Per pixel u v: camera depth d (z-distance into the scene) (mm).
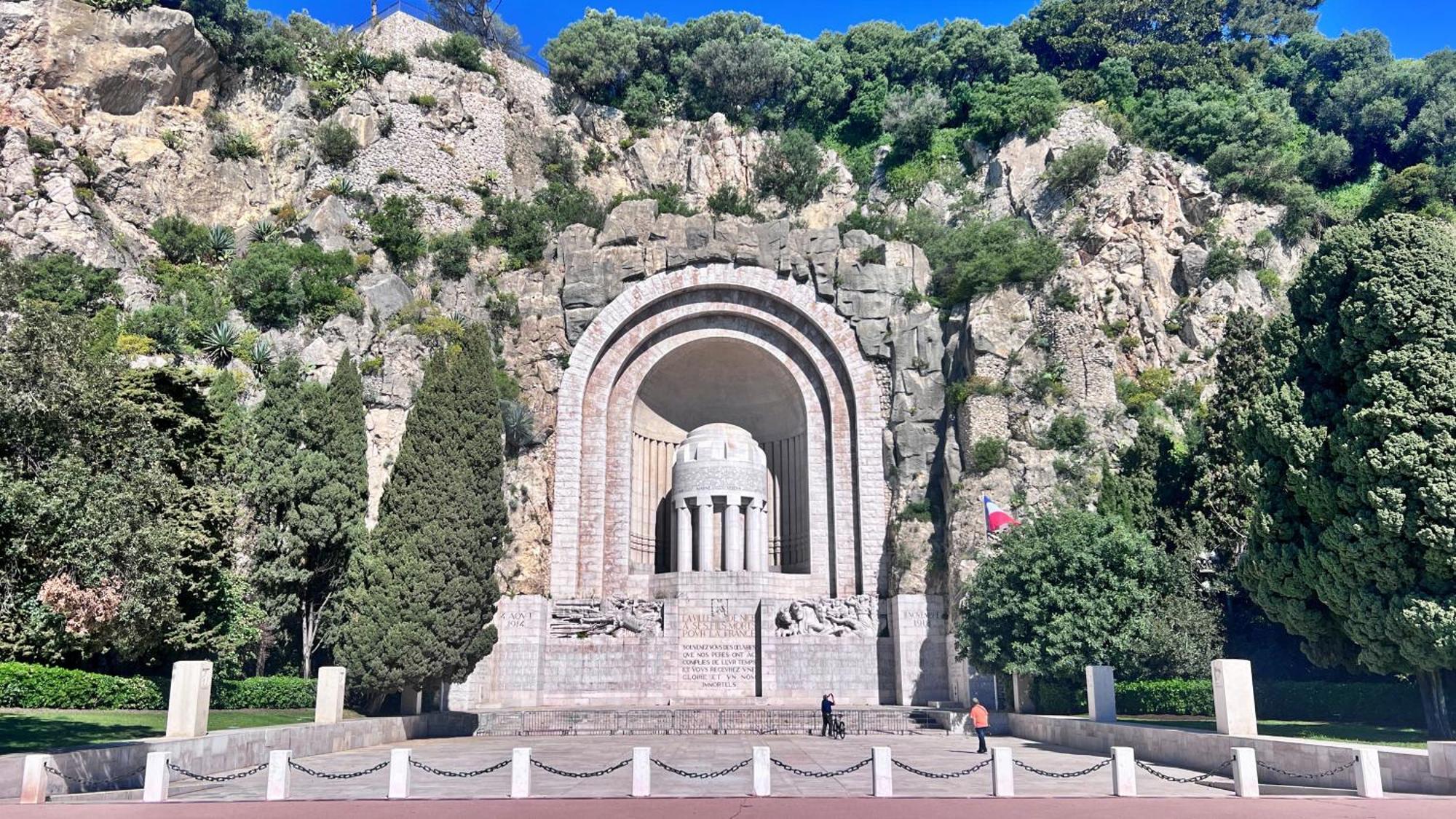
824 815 15930
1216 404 40875
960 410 49219
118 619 24266
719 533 50719
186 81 59656
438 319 51969
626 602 46875
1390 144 68562
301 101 61094
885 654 47062
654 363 53000
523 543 48469
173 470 32375
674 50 74562
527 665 45781
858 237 54625
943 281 54812
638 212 54250
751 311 53281
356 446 41156
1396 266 27016
